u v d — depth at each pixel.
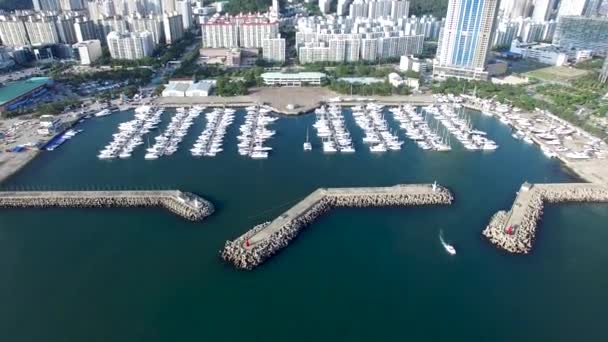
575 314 144.62
